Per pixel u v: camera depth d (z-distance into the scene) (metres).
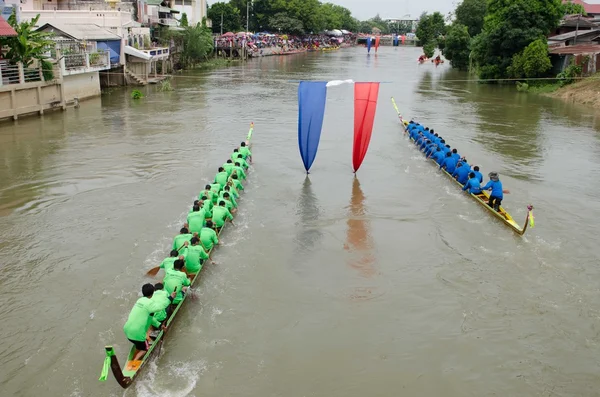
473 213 16.58
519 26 48.53
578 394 9.03
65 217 15.59
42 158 21.50
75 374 9.22
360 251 14.02
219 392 8.92
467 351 10.10
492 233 15.12
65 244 13.88
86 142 24.28
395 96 42.53
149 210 16.19
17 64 27.89
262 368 9.54
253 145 24.47
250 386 9.09
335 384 9.20
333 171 20.80
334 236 14.86
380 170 21.02
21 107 28.50
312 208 16.84
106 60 39.53
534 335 10.58
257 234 14.82
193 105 35.78
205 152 22.92
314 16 110.94
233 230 15.01
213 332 10.49
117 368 8.34
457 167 19.23
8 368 9.32
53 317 10.77
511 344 10.31
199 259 11.99
